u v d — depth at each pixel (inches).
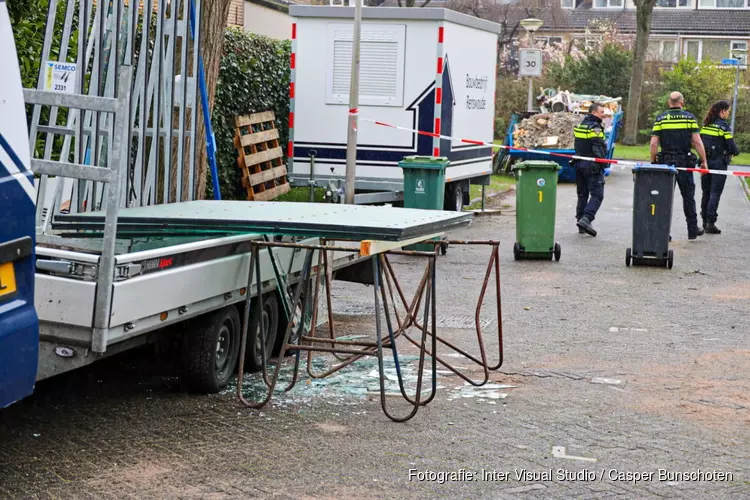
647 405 293.6
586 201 700.0
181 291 261.1
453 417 279.3
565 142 1173.7
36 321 210.8
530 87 1263.5
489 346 368.5
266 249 305.9
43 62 314.2
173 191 383.9
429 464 240.5
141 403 282.8
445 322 410.0
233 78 701.9
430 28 647.8
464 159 722.8
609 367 338.6
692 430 270.1
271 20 1176.8
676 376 327.6
